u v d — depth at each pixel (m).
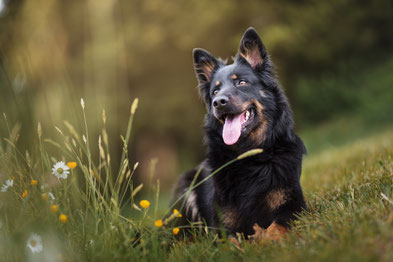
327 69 19.91
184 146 17.58
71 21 14.20
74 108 3.26
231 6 15.82
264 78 4.25
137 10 16.17
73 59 14.27
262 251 2.68
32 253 2.46
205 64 4.71
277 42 16.09
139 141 16.78
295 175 3.82
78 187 3.09
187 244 3.44
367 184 3.58
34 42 3.39
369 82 17.77
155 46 16.17
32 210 2.72
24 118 3.06
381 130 13.80
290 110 4.30
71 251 2.60
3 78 3.06
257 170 3.87
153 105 16.23
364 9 20.34
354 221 2.63
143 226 3.09
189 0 15.99
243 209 3.80
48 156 3.10
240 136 4.00
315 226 2.78
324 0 18.70
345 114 17.30
